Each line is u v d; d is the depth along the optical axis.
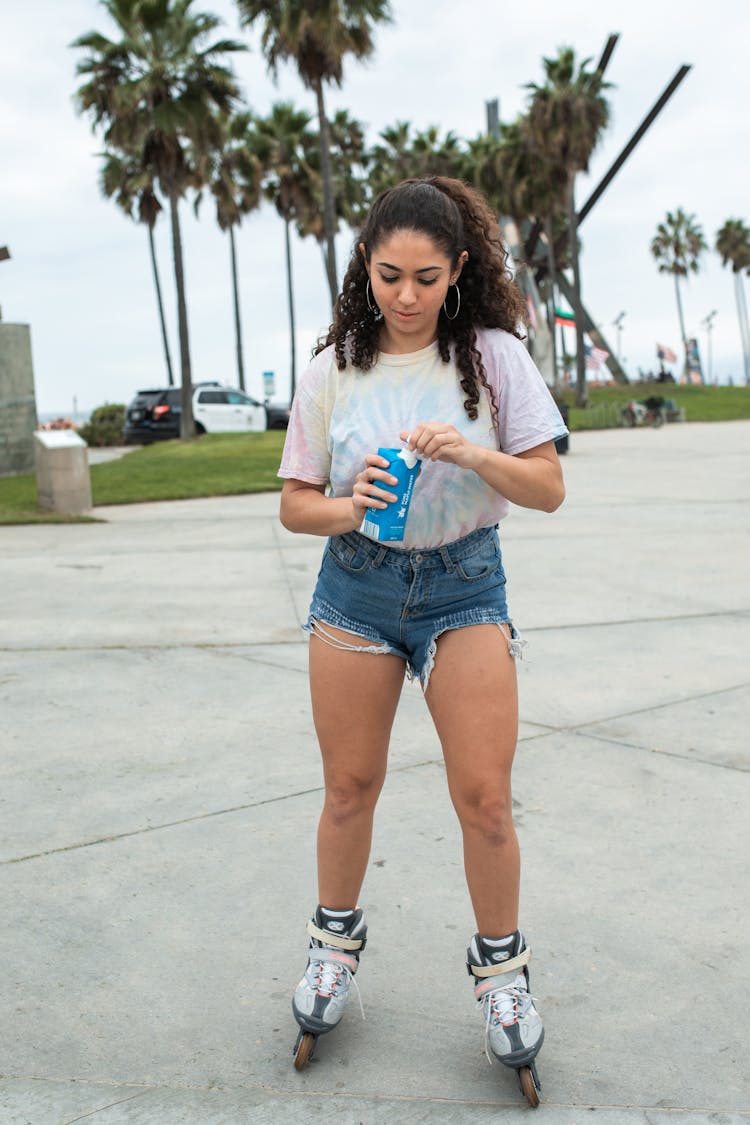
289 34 28.08
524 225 50.75
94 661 5.43
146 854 3.21
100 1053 2.27
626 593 6.82
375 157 57.31
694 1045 2.26
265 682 5.02
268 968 2.60
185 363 26.55
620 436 26.55
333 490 2.30
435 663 2.19
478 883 2.20
